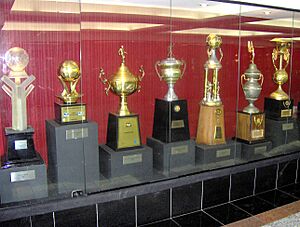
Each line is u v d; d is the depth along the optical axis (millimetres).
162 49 2383
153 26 2328
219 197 2428
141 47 2307
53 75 2020
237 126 2615
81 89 2092
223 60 2559
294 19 2705
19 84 1859
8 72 1866
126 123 2100
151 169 2209
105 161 2072
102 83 2180
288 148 2807
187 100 2424
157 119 2350
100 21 2146
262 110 2668
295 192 2658
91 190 1979
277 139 2721
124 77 2109
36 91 1979
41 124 2035
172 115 2252
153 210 2162
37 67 1968
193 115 2457
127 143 2125
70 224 1910
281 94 2758
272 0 2330
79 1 2043
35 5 1914
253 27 2660
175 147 2289
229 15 2533
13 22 1865
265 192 2654
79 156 1995
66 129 1929
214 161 2443
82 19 2080
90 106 2148
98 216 1985
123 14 2217
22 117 1863
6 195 1788
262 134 2633
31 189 1850
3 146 1925
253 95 2615
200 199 2342
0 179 1766
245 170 2508
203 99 2486
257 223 2160
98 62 2166
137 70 2318
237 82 2615
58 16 1999
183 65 2416
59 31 2018
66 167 1957
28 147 1858
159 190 2146
